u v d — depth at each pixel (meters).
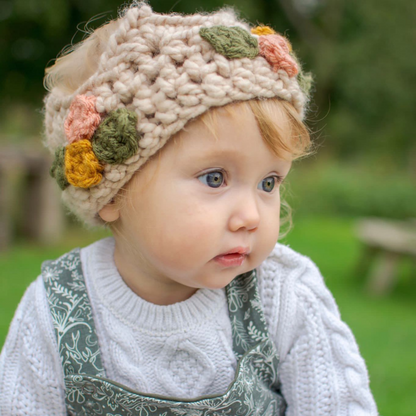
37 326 1.08
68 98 1.02
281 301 1.12
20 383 1.06
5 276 4.01
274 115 0.92
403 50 12.61
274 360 1.09
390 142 14.26
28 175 5.39
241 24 0.99
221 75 0.88
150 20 0.93
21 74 7.73
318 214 10.06
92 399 1.01
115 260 1.15
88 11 6.79
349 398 1.08
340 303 4.04
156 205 0.92
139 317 1.08
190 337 1.07
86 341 1.06
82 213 1.08
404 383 2.52
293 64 0.95
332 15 12.84
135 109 0.91
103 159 0.92
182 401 0.97
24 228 5.45
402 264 5.77
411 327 3.49
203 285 0.95
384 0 12.78
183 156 0.89
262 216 0.95
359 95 12.62
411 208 10.05
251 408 1.03
